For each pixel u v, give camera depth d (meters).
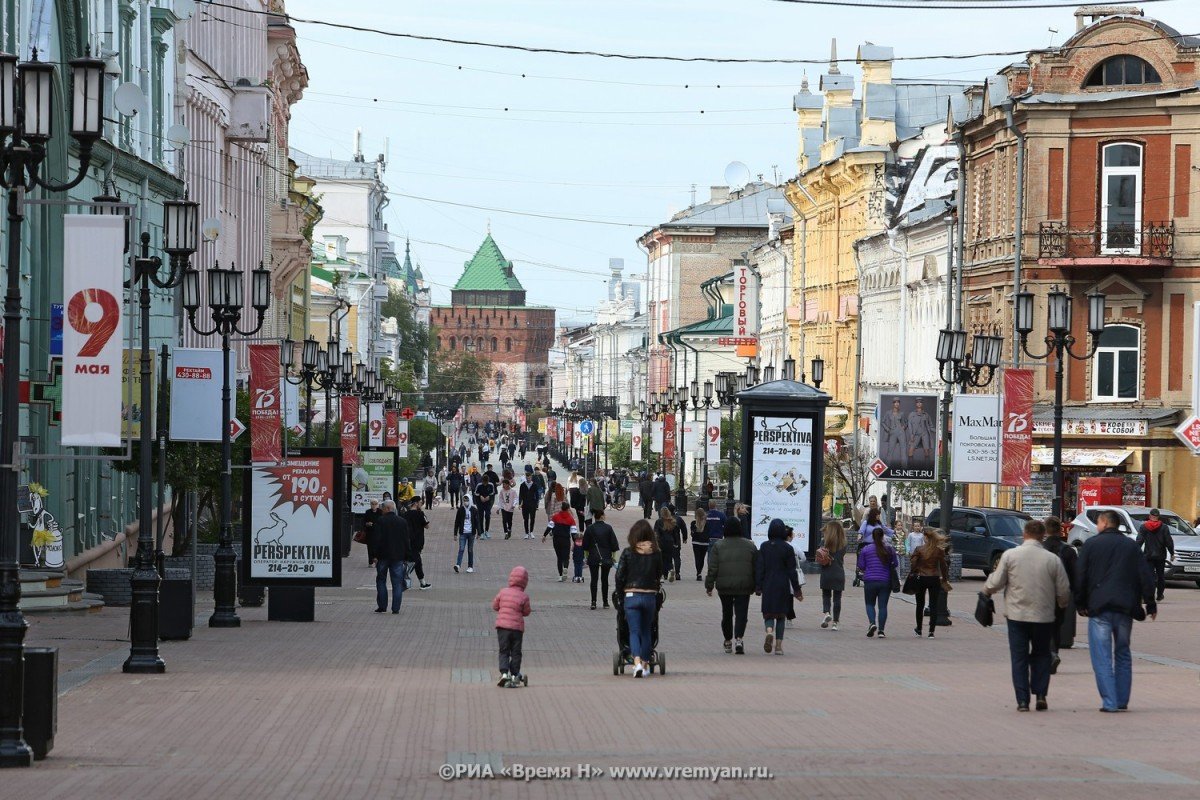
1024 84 67.25
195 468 42.78
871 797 15.22
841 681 26.39
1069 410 66.12
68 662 27.22
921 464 47.31
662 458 114.81
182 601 32.19
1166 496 65.19
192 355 36.34
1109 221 66.31
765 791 15.53
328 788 15.48
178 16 59.44
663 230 163.50
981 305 71.44
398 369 161.62
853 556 68.81
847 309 96.62
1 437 17.83
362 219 164.75
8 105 17.41
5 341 17.23
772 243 119.88
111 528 49.75
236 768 16.78
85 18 44.44
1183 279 65.25
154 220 55.91
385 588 41.03
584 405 193.88
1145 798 15.28
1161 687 25.62
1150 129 65.62
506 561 62.56
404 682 25.30
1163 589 47.09
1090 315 40.28
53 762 17.14
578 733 19.58
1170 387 65.44
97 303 19.92
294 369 62.97
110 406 19.91
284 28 94.88
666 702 22.84
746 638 35.25
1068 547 31.70
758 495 46.00
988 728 20.50
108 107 47.50
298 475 37.31
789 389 46.03
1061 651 33.00
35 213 42.16
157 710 21.42
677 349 147.00
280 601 37.72
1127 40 66.62
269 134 83.88
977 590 51.53
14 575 17.06
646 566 26.67
